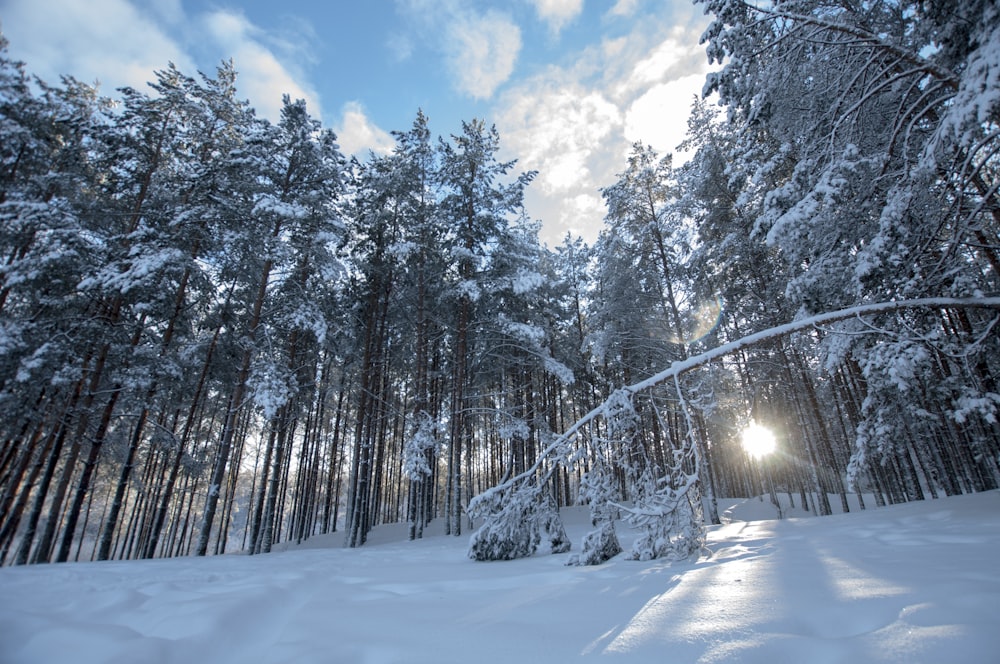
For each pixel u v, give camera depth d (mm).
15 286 12305
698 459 5812
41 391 11789
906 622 1931
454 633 2545
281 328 15375
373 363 17953
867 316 7055
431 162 18156
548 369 17094
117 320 13125
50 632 2943
